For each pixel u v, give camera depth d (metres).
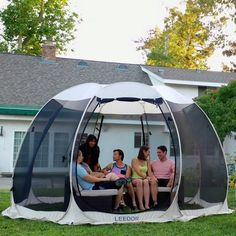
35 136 9.44
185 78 26.95
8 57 26.50
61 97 9.77
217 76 28.98
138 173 9.90
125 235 7.48
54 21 38.84
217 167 9.99
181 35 45.03
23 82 24.58
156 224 8.57
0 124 21.66
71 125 9.01
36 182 9.08
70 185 8.59
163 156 10.26
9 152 21.72
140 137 23.25
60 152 8.91
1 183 17.44
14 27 37.16
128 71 28.12
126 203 9.39
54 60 27.02
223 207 10.07
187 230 7.98
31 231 7.72
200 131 9.89
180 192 9.24
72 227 8.15
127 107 13.73
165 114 10.97
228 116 17.47
